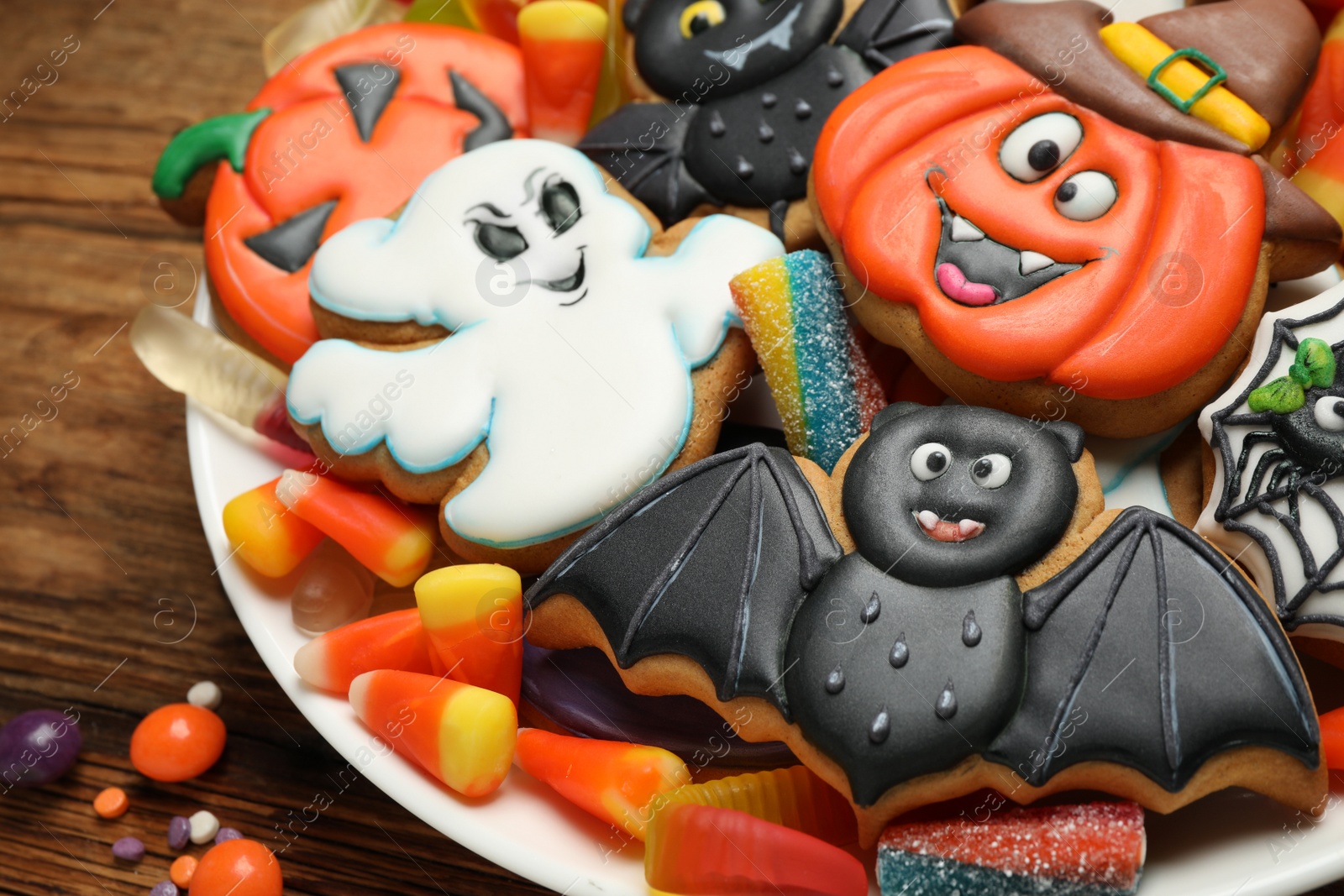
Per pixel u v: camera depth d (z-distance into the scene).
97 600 0.37
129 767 0.35
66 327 0.40
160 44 0.44
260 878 0.32
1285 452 0.30
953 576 0.29
